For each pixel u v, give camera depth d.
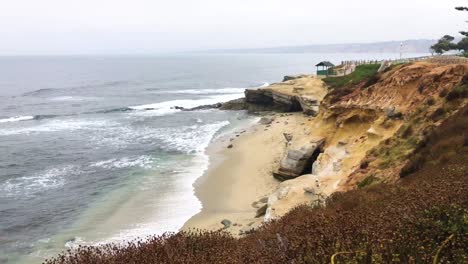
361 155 23.92
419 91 25.14
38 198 30.02
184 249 9.12
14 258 21.19
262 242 8.74
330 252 6.34
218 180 31.75
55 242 22.77
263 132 47.97
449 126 17.42
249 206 25.98
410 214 7.13
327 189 20.89
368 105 28.89
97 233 23.34
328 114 32.22
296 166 30.05
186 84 129.62
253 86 121.44
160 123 60.00
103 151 43.19
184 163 37.25
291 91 63.00
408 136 21.20
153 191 30.00
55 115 69.56
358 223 7.64
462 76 22.91
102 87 121.00
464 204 7.25
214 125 56.59
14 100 91.12
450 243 6.02
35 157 41.47
